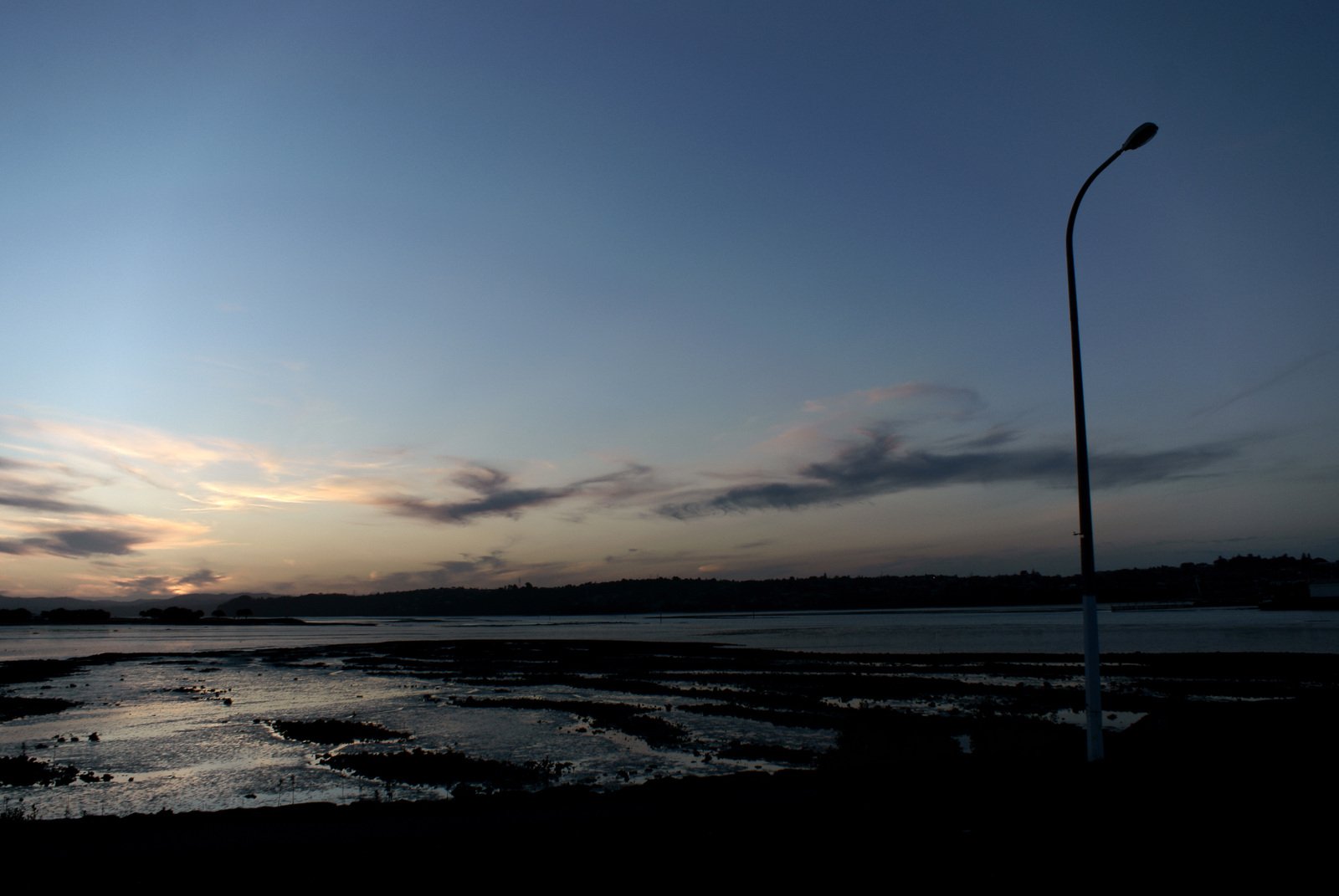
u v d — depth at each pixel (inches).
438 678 2650.1
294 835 605.9
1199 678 2047.2
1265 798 540.1
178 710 1911.9
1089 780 626.8
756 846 514.6
